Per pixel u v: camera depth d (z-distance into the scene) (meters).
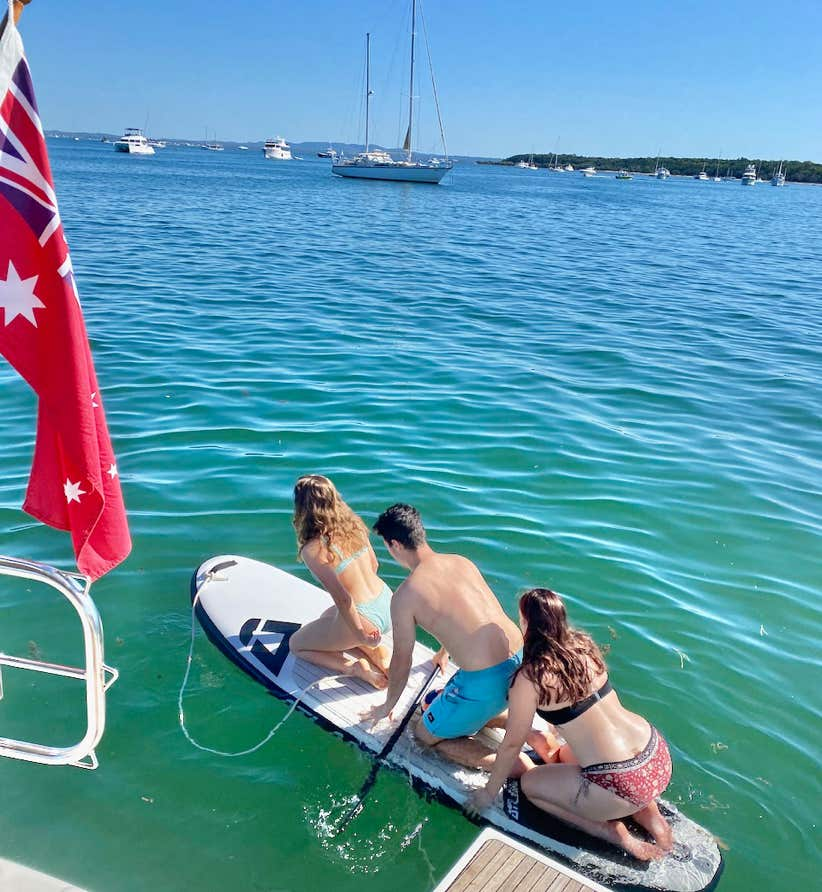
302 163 154.75
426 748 4.20
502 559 6.06
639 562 6.17
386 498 6.88
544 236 32.31
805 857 3.70
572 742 3.70
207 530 6.19
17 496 6.48
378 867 3.57
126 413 8.42
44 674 4.55
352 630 4.55
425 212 41.94
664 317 15.59
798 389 10.88
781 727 4.53
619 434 8.81
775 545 6.58
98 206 32.16
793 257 29.44
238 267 18.53
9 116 2.72
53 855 3.49
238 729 4.29
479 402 9.52
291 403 9.04
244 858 3.55
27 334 2.84
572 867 3.56
